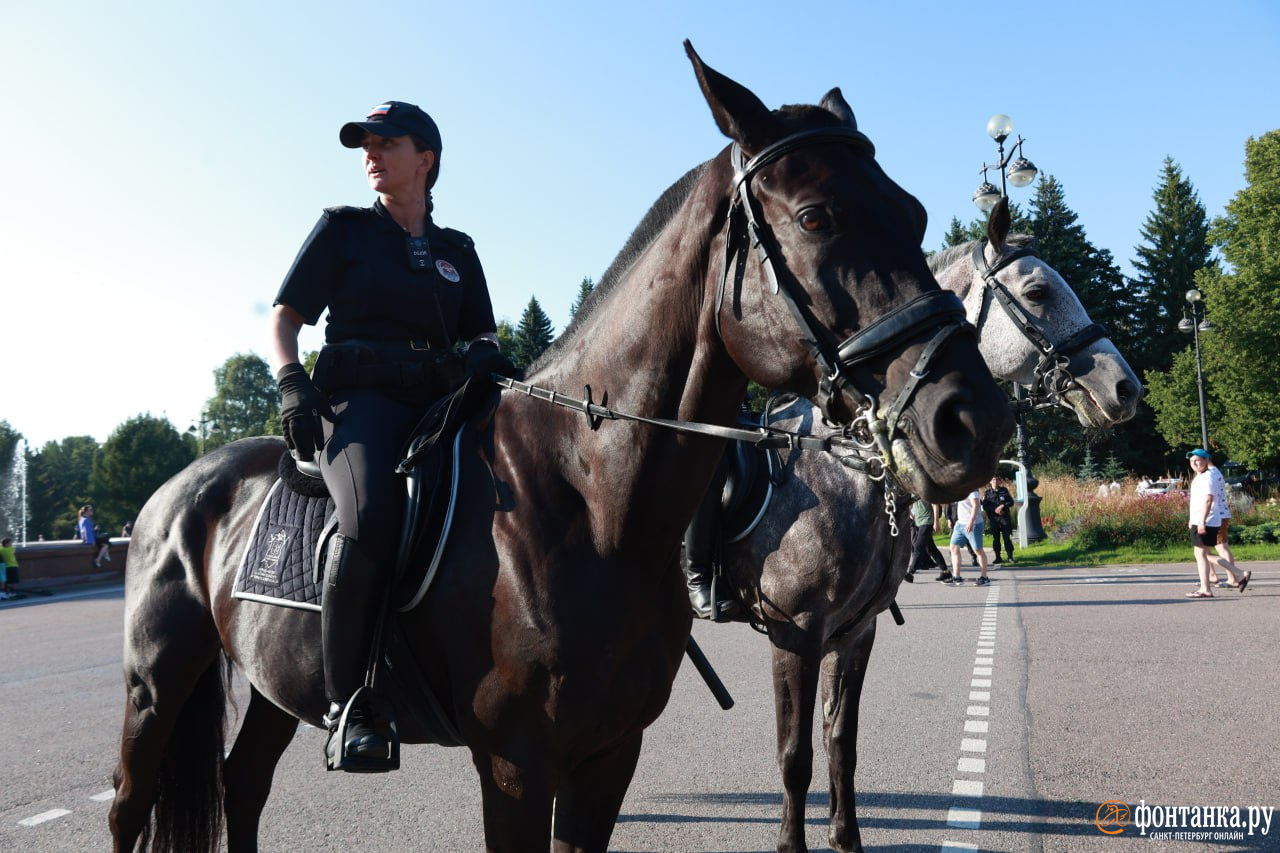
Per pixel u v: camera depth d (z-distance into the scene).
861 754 5.01
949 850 3.62
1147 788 4.25
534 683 1.88
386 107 2.48
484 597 1.95
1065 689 6.36
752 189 1.74
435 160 2.57
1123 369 4.19
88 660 9.36
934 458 1.45
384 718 2.08
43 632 12.02
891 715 5.82
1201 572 10.98
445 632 2.01
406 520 2.08
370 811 4.31
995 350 4.46
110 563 23.02
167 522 2.83
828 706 3.79
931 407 1.46
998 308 4.45
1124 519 18.72
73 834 4.06
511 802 1.90
